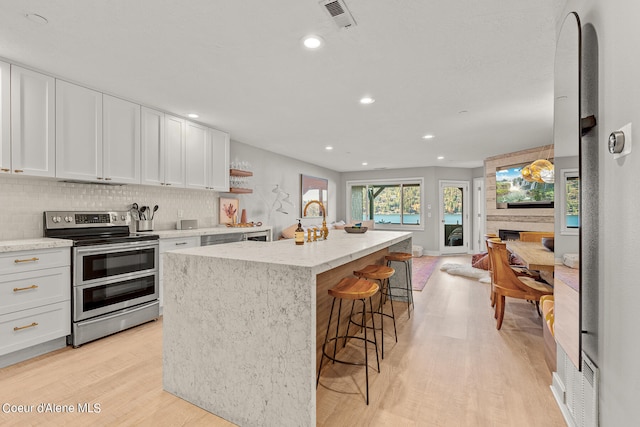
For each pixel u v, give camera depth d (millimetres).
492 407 1775
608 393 1128
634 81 933
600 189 1187
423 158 6715
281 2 1734
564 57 1435
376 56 2342
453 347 2574
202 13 1828
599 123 1193
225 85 2869
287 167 6547
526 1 1722
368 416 1695
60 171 2662
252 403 1594
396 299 3996
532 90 2984
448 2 1734
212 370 1725
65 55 2316
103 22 1914
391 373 2154
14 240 2557
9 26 1943
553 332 1733
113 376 2096
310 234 2666
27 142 2467
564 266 1462
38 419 1661
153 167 3430
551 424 1632
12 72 2391
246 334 1612
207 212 4555
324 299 2279
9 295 2201
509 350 2510
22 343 2260
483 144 5328
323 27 1976
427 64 2471
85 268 2580
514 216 5977
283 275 1505
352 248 2154
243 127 4285
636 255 933
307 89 2965
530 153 5621
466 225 8227
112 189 3377
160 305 3205
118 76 2670
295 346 1475
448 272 5672
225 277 1682
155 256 3150
